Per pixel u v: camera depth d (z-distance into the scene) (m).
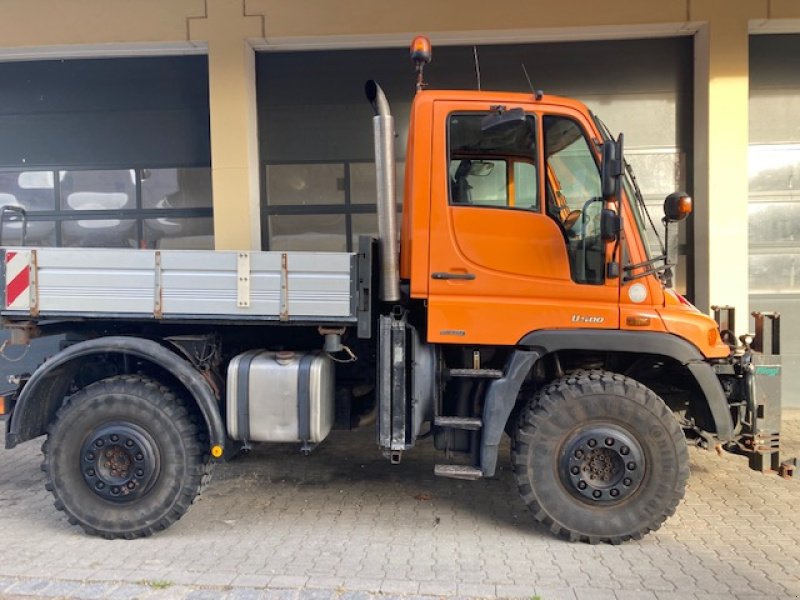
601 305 3.42
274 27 6.14
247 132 6.29
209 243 6.87
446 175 3.42
